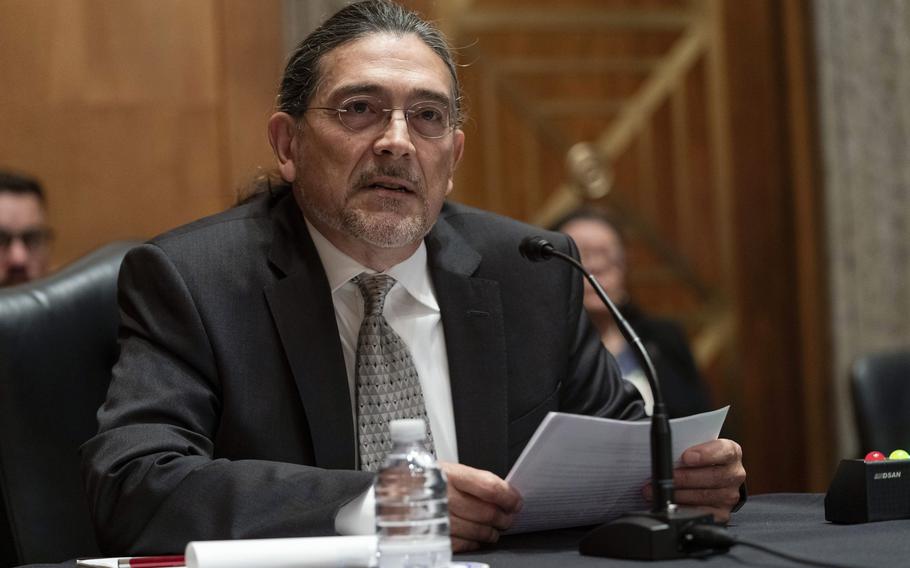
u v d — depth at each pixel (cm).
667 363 862
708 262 1074
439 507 305
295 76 450
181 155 880
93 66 866
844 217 1066
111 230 865
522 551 347
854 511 371
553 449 341
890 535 337
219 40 889
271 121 459
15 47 851
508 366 458
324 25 450
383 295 445
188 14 884
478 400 447
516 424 453
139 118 873
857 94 1066
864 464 372
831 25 1062
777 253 1085
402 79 432
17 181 793
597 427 339
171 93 879
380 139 429
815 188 1080
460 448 441
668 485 333
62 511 449
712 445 385
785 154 1085
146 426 391
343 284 444
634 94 1067
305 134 442
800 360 1083
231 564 292
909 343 1073
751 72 1084
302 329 430
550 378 464
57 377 459
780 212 1087
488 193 1035
